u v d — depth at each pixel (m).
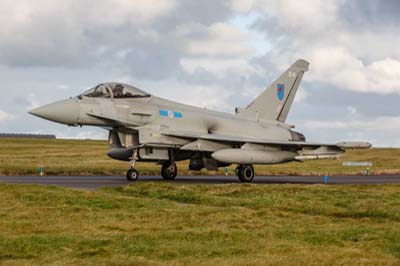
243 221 23.19
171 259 16.38
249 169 50.22
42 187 33.44
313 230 21.28
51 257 16.34
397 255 17.44
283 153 49.69
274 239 19.50
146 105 49.16
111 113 47.16
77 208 25.72
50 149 125.19
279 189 35.16
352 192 34.09
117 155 50.06
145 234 19.88
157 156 49.16
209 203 30.36
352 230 21.30
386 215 25.42
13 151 115.25
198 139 48.56
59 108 46.00
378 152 125.00
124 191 35.91
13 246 17.56
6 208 25.38
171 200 32.09
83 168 63.75
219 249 17.64
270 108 56.25
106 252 17.03
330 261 16.41
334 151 49.78
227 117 53.44
